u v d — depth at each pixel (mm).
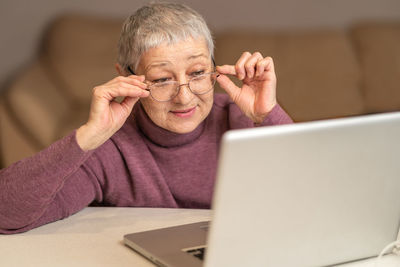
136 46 1677
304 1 4137
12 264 1336
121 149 1833
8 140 3293
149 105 1726
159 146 1857
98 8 3809
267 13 4105
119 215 1658
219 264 1110
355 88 3816
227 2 4051
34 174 1550
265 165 1061
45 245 1446
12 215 1525
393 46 3986
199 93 1711
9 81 3738
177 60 1652
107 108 1594
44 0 3740
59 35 3621
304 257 1202
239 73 1771
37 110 3367
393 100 3865
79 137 1572
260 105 1835
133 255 1379
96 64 3568
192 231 1462
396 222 1287
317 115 3666
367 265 1276
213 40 1775
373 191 1209
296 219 1146
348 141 1123
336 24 4207
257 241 1125
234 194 1056
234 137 1013
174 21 1649
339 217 1198
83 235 1509
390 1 4266
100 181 1815
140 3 3865
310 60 3787
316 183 1129
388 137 1161
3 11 3725
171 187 1884
